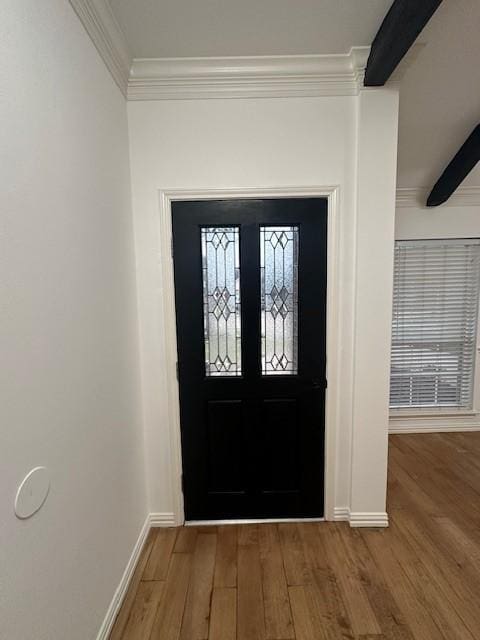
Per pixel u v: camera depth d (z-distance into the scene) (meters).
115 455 1.52
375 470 1.95
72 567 1.13
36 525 0.93
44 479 0.97
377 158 1.76
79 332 1.20
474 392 3.22
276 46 1.63
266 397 1.99
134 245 1.85
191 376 1.97
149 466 2.00
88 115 1.30
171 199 1.83
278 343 1.99
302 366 1.96
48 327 1.00
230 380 1.98
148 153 1.80
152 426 1.98
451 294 3.12
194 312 1.92
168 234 1.86
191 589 1.60
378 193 1.79
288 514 2.06
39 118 0.97
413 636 1.37
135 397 1.82
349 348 1.92
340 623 1.43
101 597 1.35
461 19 1.48
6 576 0.82
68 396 1.11
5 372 0.82
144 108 1.78
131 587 1.62
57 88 1.07
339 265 1.87
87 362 1.26
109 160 1.51
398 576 1.65
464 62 1.78
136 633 1.41
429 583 1.61
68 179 1.14
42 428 0.96
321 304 1.92
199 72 1.72
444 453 2.86
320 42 1.61
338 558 1.76
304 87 1.76
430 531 1.94
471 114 2.22
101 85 1.42
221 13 1.41
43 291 0.98
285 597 1.55
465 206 3.02
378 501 1.97
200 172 1.81
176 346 1.94
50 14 1.03
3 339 0.82
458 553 1.78
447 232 3.04
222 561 1.76
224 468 2.04
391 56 1.49
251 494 2.05
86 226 1.27
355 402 1.91
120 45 1.53
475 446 2.98
